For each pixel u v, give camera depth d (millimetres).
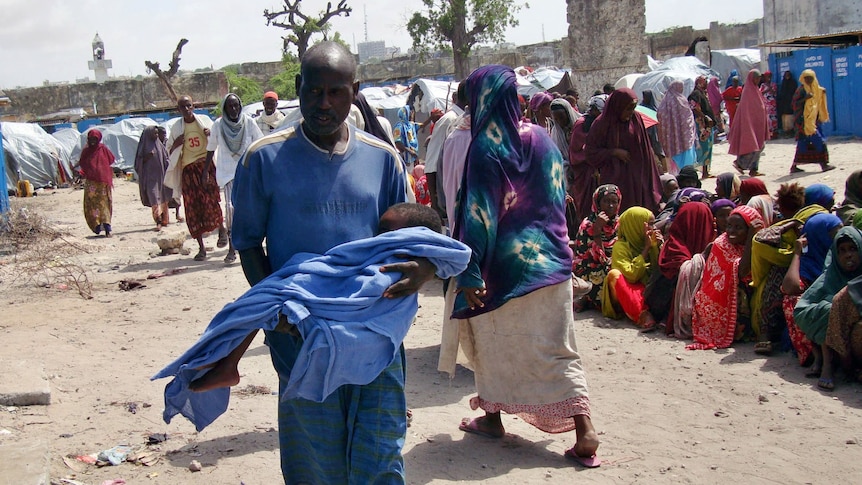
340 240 2770
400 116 17391
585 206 7953
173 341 6434
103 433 4500
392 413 2828
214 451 4246
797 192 5965
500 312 3959
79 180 25656
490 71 3930
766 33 23234
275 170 2738
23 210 12477
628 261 6629
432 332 6527
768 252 5531
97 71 56844
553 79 27062
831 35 19766
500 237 3902
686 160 13617
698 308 5891
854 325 4766
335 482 2854
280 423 2951
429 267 2701
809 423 4348
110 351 6164
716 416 4520
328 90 2637
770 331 5586
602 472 3877
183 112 9867
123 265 10180
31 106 40281
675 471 3850
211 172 9961
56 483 3834
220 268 9602
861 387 4832
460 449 4211
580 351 5895
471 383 5270
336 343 2537
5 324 7098
